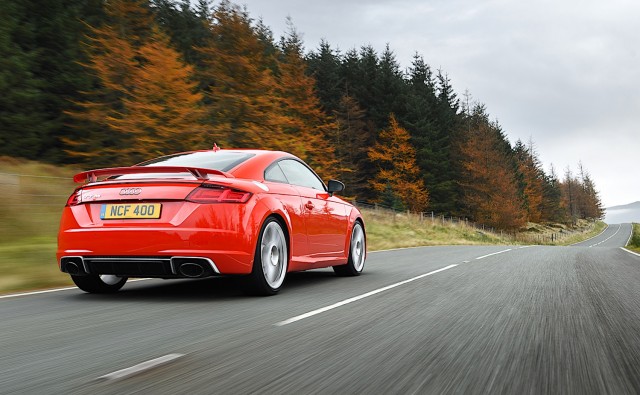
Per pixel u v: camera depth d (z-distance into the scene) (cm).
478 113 6975
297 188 578
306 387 226
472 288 565
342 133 4912
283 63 3136
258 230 482
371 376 244
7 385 228
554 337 328
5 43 2525
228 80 2330
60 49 2856
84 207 483
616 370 256
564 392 223
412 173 5150
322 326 360
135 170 477
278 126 2369
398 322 375
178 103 2030
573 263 918
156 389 222
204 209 457
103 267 472
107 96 2364
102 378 238
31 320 383
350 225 685
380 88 5981
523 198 7712
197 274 460
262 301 473
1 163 1967
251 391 220
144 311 420
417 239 2511
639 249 1630
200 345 304
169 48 2125
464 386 230
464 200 5803
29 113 2562
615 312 420
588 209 13825
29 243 934
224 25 2403
